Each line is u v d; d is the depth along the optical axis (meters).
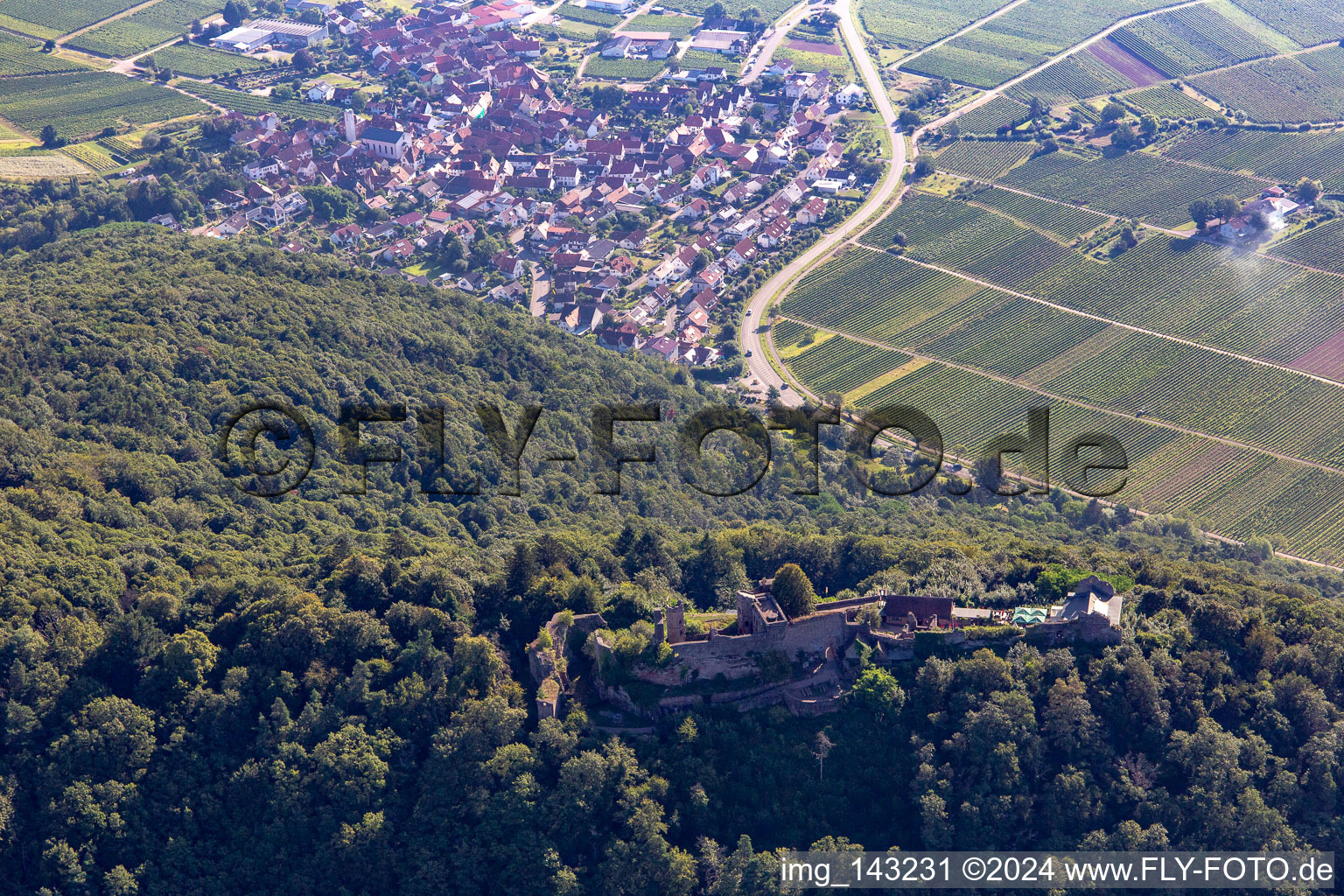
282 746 175.50
